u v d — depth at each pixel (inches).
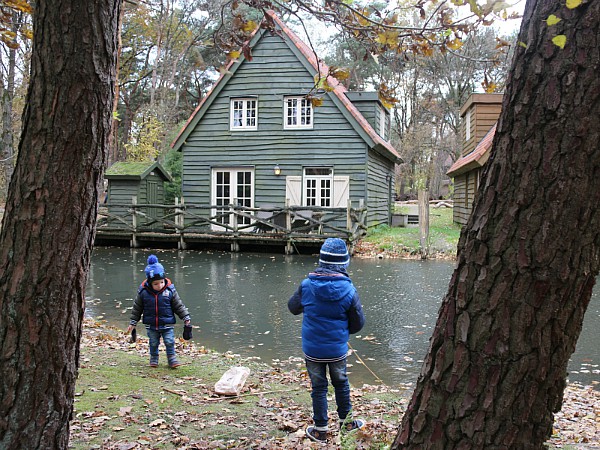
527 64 66.2
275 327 290.2
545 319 65.5
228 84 743.7
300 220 675.4
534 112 64.8
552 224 64.1
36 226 86.0
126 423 152.6
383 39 112.8
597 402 186.1
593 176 63.2
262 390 188.9
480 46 559.2
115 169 748.6
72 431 144.8
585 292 66.1
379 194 823.1
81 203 88.4
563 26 63.6
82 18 85.0
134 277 450.6
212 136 751.1
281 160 730.8
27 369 86.2
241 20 114.0
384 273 470.6
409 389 197.5
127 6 954.7
